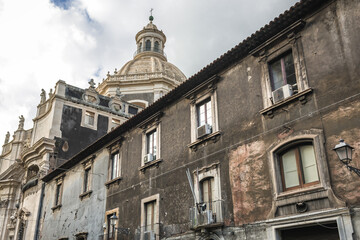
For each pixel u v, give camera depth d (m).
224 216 13.49
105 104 37.59
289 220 11.04
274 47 13.73
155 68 47.47
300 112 11.94
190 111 17.14
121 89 44.50
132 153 20.72
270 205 11.94
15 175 41.88
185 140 16.91
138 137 20.62
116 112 37.56
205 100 16.59
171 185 16.80
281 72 13.36
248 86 14.36
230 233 12.95
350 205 9.73
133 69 48.16
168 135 18.20
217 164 14.55
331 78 11.38
